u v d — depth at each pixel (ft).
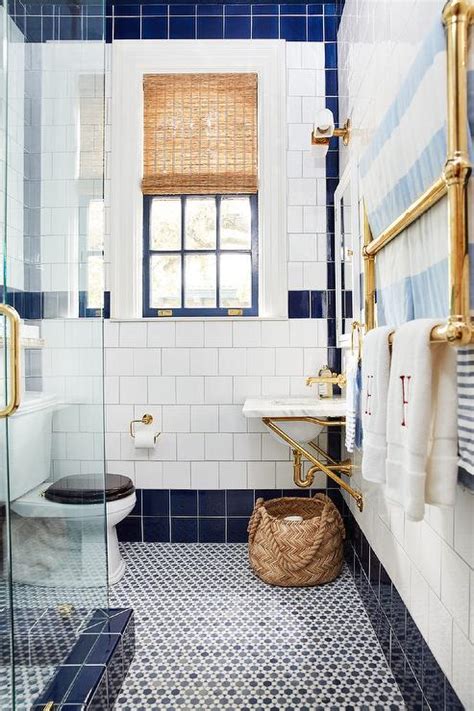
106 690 4.60
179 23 9.00
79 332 5.32
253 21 8.95
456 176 2.62
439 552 3.86
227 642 5.82
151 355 8.88
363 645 5.74
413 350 3.10
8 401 4.09
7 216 4.28
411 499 2.92
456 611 3.52
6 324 4.16
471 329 2.52
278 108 8.89
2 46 4.24
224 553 8.45
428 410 2.90
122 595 7.00
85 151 5.50
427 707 4.13
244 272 9.23
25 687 4.14
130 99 9.01
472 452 2.66
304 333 8.82
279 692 4.95
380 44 5.49
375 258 4.93
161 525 8.95
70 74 5.27
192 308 9.13
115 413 8.93
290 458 8.82
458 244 2.61
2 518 3.96
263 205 8.93
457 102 2.63
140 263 9.08
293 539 7.20
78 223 5.36
